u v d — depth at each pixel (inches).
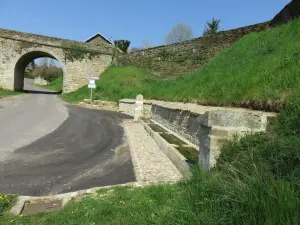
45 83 2396.7
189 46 876.6
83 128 431.5
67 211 134.8
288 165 103.0
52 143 317.7
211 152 150.3
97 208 135.8
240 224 84.2
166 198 140.1
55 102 824.3
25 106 661.3
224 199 96.7
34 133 366.9
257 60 342.0
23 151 273.1
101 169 226.8
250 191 91.7
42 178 199.5
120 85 916.6
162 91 622.2
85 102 802.8
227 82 319.6
